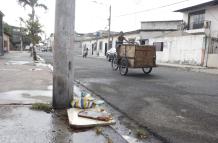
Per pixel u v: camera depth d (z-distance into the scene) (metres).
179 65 20.38
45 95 6.06
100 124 3.95
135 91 7.29
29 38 22.73
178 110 5.22
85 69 14.18
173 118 4.63
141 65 11.57
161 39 25.39
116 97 6.38
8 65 14.88
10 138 3.33
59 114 4.48
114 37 36.81
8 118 4.14
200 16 24.22
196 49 20.83
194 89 7.88
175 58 23.39
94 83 8.73
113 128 3.92
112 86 8.14
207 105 5.73
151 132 3.87
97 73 12.15
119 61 12.26
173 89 7.79
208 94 7.06
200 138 3.65
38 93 6.28
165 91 7.39
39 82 8.16
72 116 4.23
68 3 4.67
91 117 4.15
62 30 4.68
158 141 3.53
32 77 9.41
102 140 3.40
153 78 10.59
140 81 9.50
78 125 3.79
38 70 12.26
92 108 4.88
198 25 24.47
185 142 3.49
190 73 13.72
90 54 49.31
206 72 14.99
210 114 4.97
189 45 21.62
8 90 6.57
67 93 4.84
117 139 3.49
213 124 4.33
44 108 4.72
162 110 5.19
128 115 4.76
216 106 5.65
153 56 11.88
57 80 4.76
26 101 5.33
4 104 5.02
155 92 7.20
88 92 7.10
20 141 3.24
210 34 20.92
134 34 31.91
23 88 6.93
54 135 3.49
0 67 13.31
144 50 11.53
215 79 10.86
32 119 4.14
